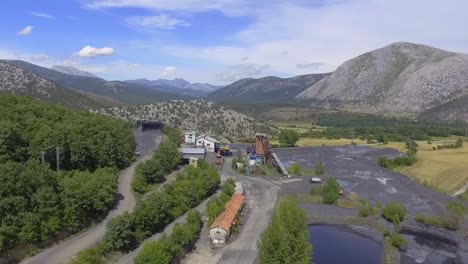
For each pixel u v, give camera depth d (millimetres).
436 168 174375
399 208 112500
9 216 70938
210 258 81125
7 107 118938
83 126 119938
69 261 70312
